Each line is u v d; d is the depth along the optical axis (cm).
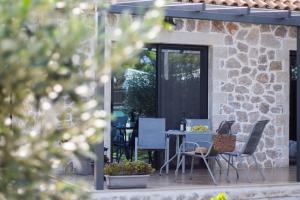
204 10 974
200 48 1279
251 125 1294
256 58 1305
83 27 248
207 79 1280
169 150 1233
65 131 257
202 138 1180
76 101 256
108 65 248
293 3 1097
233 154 1052
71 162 1105
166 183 1012
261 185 1007
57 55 236
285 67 1335
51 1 242
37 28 238
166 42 1216
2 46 218
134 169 945
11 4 230
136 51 245
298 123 1051
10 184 247
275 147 1318
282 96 1330
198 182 1031
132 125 1224
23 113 252
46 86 239
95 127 259
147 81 1241
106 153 1159
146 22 245
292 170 1243
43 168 250
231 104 1277
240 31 1287
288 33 1338
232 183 1023
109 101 1162
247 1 1045
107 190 916
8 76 229
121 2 916
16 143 246
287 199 1004
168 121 1257
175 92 1262
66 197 271
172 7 966
